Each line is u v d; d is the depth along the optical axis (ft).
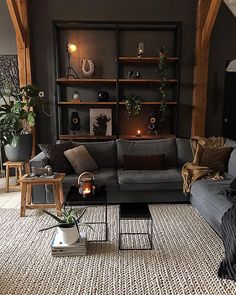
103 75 16.51
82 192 8.75
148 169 12.26
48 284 6.66
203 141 12.46
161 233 9.18
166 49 16.35
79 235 8.04
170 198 11.57
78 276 6.95
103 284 6.66
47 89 16.44
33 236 8.93
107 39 16.21
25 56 15.49
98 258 7.72
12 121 13.66
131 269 7.23
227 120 17.13
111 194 11.43
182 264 7.45
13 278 6.90
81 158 11.89
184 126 17.15
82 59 16.29
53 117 16.71
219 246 8.36
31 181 9.97
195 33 16.21
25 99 14.62
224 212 7.91
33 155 16.02
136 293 6.36
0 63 15.79
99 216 10.51
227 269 6.93
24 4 15.10
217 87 16.81
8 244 8.46
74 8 15.74
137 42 16.25
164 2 15.90
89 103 15.74
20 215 10.39
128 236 8.98
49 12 15.71
